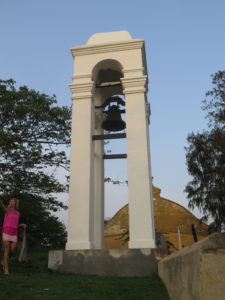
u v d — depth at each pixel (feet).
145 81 32.35
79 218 28.48
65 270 26.25
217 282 10.05
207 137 84.28
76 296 17.71
